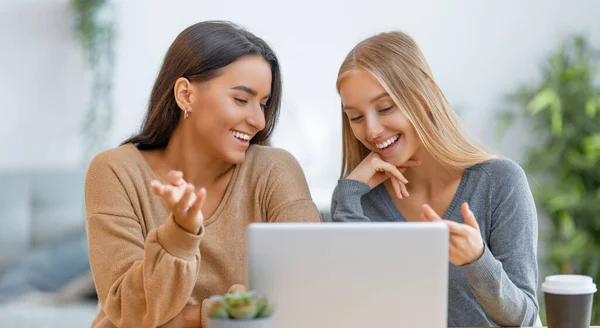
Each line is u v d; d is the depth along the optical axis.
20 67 5.16
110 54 5.12
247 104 2.19
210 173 2.30
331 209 2.48
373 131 2.25
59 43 5.16
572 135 4.83
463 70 5.14
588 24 5.11
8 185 4.68
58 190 4.72
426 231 1.59
